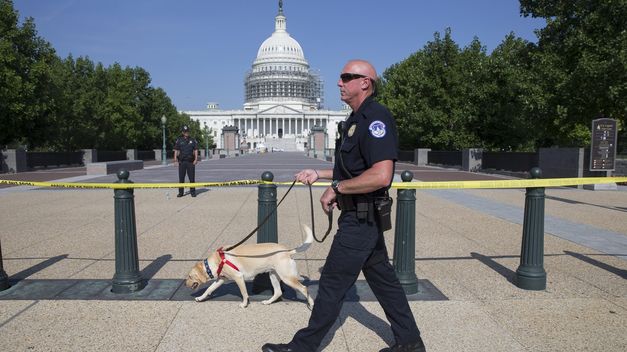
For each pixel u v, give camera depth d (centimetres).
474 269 607
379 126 304
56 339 385
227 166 3603
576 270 601
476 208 1215
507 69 2744
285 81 15788
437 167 3650
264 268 450
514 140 3216
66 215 1077
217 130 15800
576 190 1694
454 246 748
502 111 2997
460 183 502
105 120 4950
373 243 324
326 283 333
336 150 339
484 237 823
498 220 1016
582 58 1764
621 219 1023
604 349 368
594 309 456
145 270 596
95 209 1177
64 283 537
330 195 339
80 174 2759
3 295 494
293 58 16000
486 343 379
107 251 707
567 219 1023
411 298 487
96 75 4966
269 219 504
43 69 3275
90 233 854
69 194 1552
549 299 486
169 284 533
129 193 505
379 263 340
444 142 3719
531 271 518
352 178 313
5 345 373
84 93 4719
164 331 402
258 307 461
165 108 6588
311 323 338
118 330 404
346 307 464
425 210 1177
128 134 5100
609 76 1703
